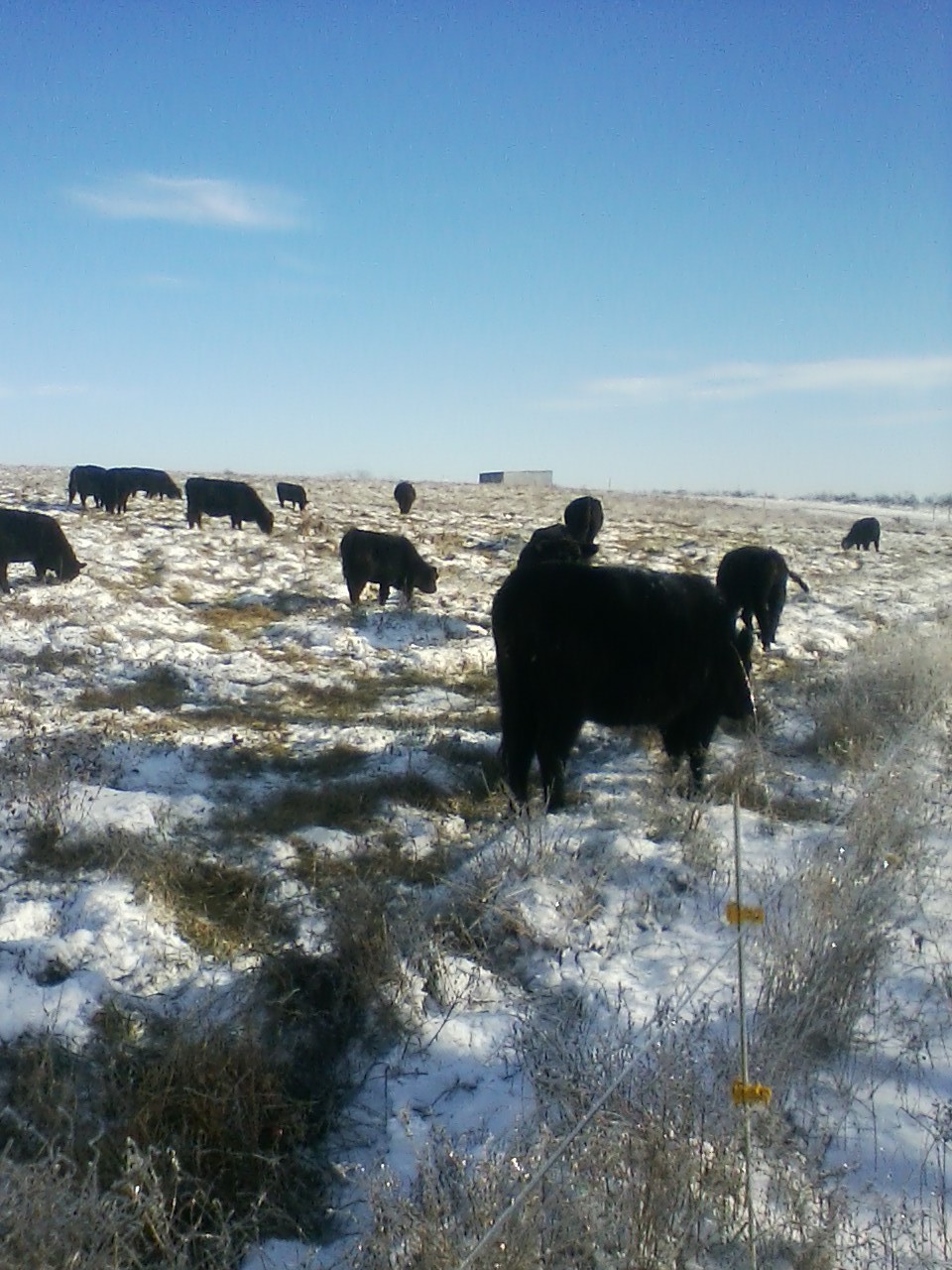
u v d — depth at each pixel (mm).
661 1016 4559
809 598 18547
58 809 6629
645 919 6129
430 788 7984
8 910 5539
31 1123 4105
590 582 7496
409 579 16641
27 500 29016
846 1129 4316
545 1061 4551
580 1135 3670
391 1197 3613
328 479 64188
